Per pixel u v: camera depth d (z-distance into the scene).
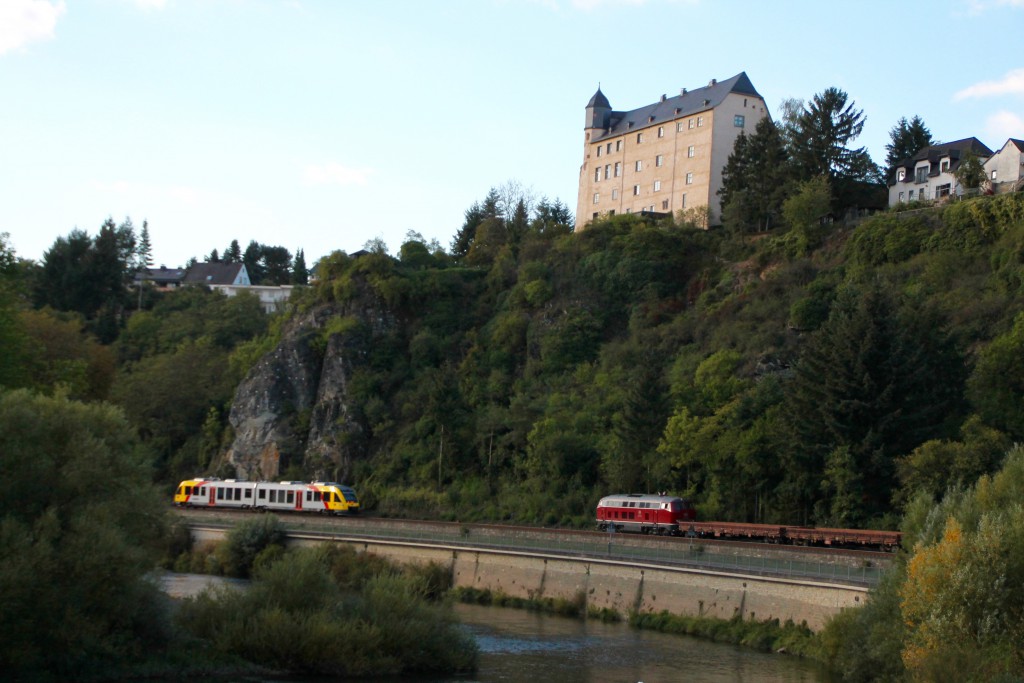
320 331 115.88
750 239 110.12
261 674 42.75
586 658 48.91
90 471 41.94
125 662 40.59
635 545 62.69
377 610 46.97
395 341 115.19
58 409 44.16
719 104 122.44
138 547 41.28
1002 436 60.91
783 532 64.06
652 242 112.25
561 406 94.75
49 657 38.06
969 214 90.00
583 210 140.38
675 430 77.69
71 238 159.25
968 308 78.69
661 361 95.94
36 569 37.41
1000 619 36.59
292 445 109.12
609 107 141.75
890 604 42.41
